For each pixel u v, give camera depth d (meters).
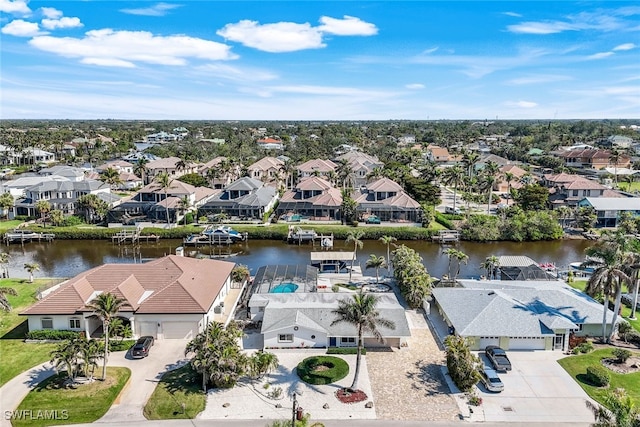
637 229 98.94
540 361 47.81
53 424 37.00
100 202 110.56
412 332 54.31
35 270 81.94
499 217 107.31
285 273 68.06
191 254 91.62
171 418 37.78
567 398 41.31
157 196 117.44
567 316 52.91
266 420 37.75
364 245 97.81
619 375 44.84
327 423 37.44
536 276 67.56
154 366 46.09
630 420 29.48
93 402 39.66
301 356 48.62
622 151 185.12
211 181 149.38
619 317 54.00
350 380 43.88
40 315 51.41
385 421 37.81
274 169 157.12
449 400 40.88
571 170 168.88
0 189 124.19
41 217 111.62
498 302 53.34
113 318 48.47
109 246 98.50
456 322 51.53
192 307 51.44
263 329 50.03
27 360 47.03
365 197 117.88
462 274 78.12
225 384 41.88
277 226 104.81
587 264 54.28
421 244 99.25
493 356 46.97
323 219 112.81
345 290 67.44
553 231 100.56
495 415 38.75
